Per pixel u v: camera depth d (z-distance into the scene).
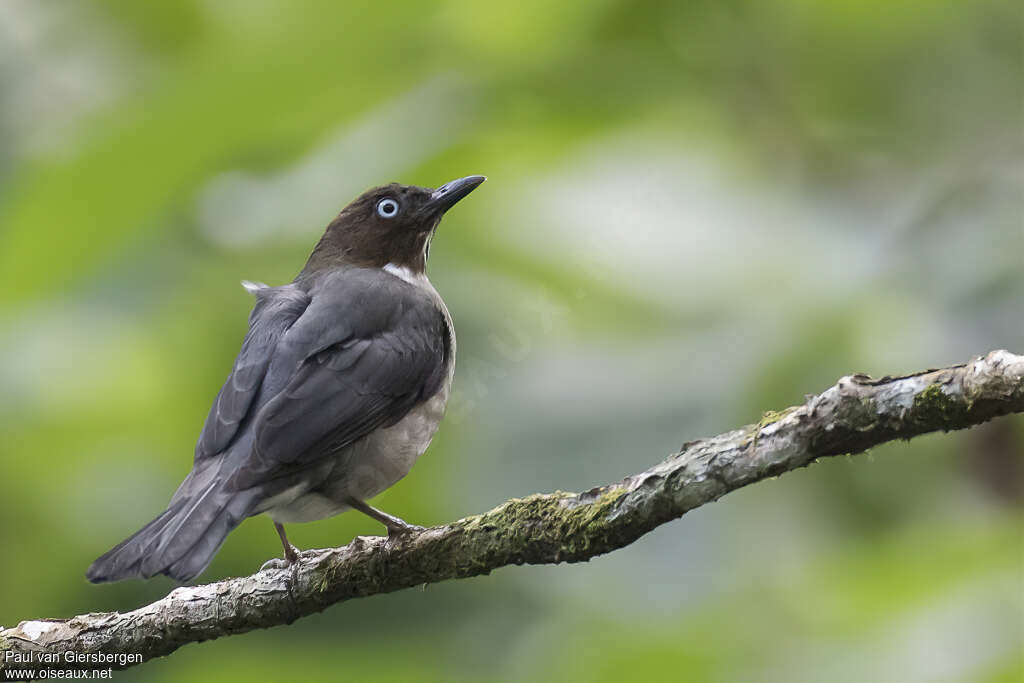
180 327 12.76
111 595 13.74
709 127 11.71
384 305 11.45
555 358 11.70
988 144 11.45
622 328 11.57
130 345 13.60
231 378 10.94
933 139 11.65
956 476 12.51
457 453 11.89
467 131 10.92
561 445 11.09
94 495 14.06
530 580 12.99
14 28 14.23
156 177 10.02
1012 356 7.35
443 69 10.97
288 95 10.10
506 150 11.70
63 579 13.84
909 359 10.53
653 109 11.69
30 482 14.06
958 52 11.59
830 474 12.52
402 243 12.28
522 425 11.38
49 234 10.04
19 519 13.95
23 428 14.12
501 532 9.09
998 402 7.39
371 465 11.03
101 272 12.15
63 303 12.69
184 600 9.85
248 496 9.98
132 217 10.19
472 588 13.03
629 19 11.26
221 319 12.62
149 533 9.62
